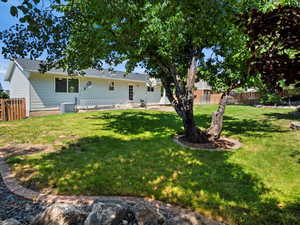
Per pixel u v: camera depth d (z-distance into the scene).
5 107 9.59
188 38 5.64
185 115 6.14
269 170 3.82
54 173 3.52
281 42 1.55
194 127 6.07
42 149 4.98
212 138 6.08
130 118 10.48
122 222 2.25
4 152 4.71
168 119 10.43
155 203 2.69
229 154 4.78
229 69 6.12
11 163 3.96
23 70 11.75
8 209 2.49
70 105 13.06
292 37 1.48
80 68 7.51
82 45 5.54
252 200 2.77
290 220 2.34
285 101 17.97
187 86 6.11
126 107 18.09
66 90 14.12
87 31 5.01
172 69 6.32
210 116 11.60
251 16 1.59
